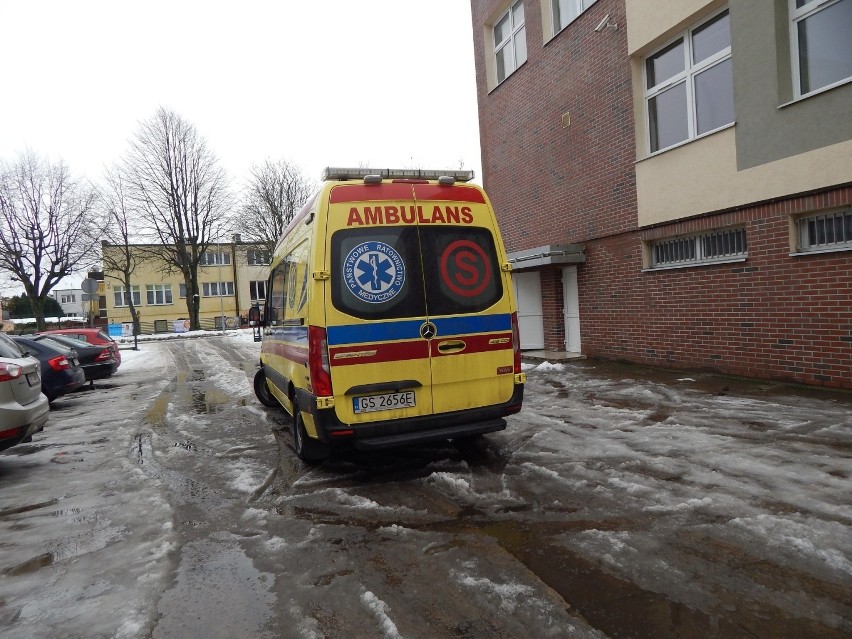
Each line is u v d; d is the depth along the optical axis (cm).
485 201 530
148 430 776
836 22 678
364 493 460
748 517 360
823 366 710
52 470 600
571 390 828
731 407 650
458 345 496
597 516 380
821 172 686
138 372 1627
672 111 939
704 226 862
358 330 470
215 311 5100
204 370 1568
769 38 734
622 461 489
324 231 474
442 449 573
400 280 487
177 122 3669
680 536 343
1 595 322
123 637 272
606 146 1059
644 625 258
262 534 389
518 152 1345
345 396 466
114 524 429
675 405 685
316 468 539
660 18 910
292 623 277
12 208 3123
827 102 675
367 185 494
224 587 317
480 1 1469
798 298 734
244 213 3819
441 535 369
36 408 629
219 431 740
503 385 514
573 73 1134
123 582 331
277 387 701
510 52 1395
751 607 268
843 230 691
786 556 312
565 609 274
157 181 3662
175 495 489
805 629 249
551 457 515
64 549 386
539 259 1151
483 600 287
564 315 1245
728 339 840
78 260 3322
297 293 545
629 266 1030
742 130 782
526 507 406
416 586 305
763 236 773
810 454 472
